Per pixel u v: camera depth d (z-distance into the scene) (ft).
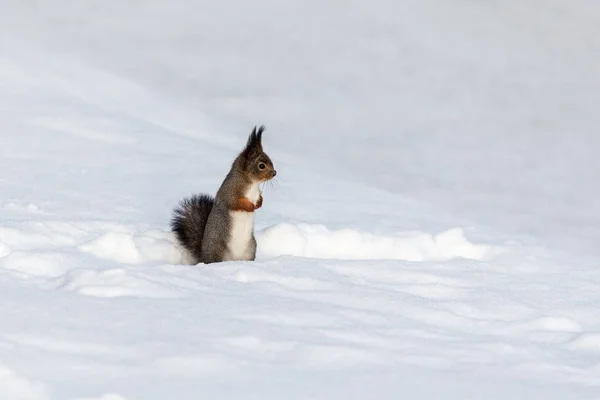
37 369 25.95
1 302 31.83
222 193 44.29
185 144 84.28
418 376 28.45
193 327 30.81
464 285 42.75
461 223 65.87
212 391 25.46
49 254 39.37
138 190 63.67
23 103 89.66
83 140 78.89
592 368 30.89
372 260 45.39
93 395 24.40
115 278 35.91
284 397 25.58
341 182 77.66
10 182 61.62
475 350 32.04
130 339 29.04
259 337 30.32
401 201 72.38
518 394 27.76
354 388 26.76
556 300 41.24
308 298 37.11
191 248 45.14
